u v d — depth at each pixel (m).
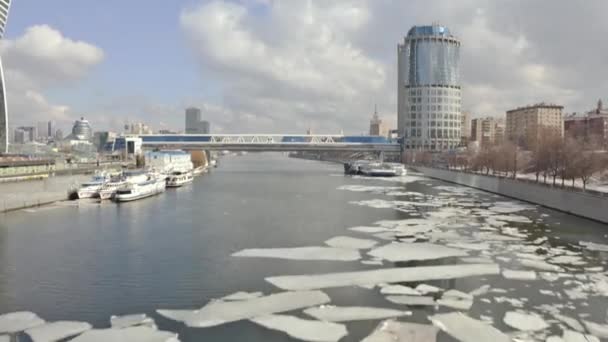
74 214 83.00
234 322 33.03
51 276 44.00
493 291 39.84
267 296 38.34
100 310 35.38
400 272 45.41
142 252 53.69
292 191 132.25
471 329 31.88
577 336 30.77
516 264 48.66
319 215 83.94
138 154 198.75
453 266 47.47
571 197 84.81
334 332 31.38
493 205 98.81
